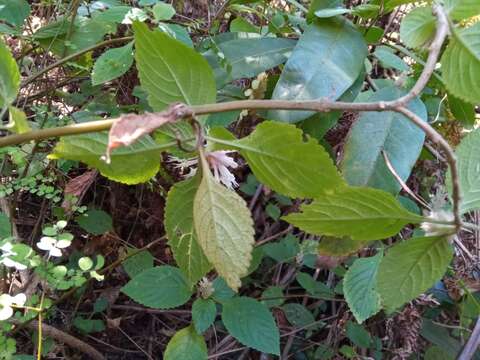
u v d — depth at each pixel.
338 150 0.63
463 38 0.25
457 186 0.24
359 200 0.25
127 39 0.59
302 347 0.71
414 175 0.68
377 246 0.65
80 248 0.74
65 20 0.61
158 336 0.74
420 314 0.68
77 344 0.64
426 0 0.29
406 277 0.28
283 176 0.25
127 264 0.65
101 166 0.27
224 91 0.57
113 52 0.52
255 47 0.53
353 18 0.59
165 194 0.67
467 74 0.26
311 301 0.75
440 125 0.62
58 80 0.70
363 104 0.23
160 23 0.52
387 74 0.66
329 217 0.27
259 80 0.56
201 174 0.27
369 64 0.55
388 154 0.42
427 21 0.28
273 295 0.68
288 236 0.71
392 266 0.28
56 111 0.67
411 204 0.58
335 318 0.70
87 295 0.71
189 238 0.29
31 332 0.64
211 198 0.24
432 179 0.67
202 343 0.56
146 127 0.20
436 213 0.26
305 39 0.46
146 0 0.54
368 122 0.43
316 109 0.23
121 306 0.73
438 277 0.28
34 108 0.62
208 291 0.58
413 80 0.54
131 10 0.54
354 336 0.64
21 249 0.44
